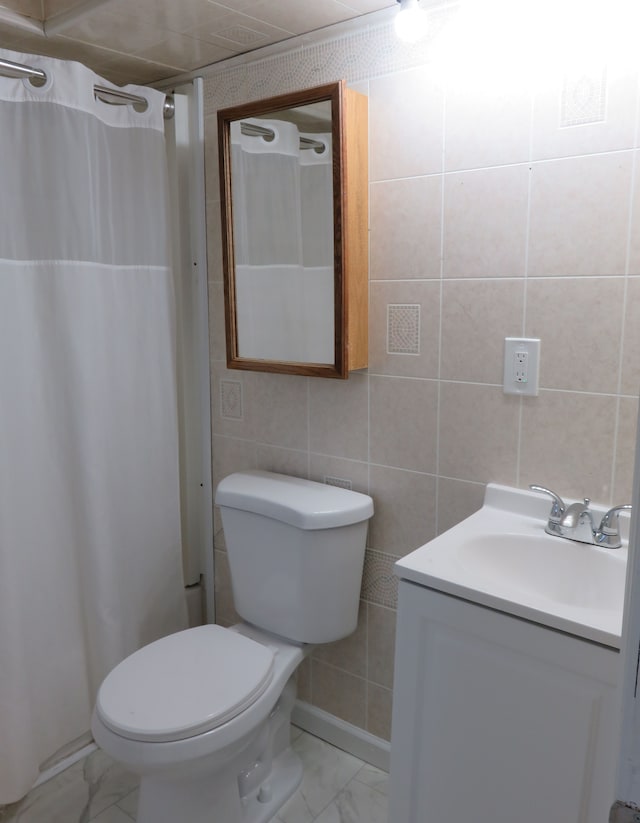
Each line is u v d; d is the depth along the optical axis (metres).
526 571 1.43
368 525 1.84
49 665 1.88
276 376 1.98
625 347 1.37
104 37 1.78
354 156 1.61
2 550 1.72
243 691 1.51
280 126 1.71
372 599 1.87
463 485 1.65
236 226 1.87
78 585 1.95
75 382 1.84
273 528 1.77
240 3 1.54
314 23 1.67
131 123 1.92
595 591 1.36
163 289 2.04
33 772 1.83
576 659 1.09
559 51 1.35
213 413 2.19
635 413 1.37
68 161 1.75
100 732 1.43
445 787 1.30
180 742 1.39
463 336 1.58
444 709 1.28
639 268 1.33
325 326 1.70
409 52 1.56
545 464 1.51
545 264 1.44
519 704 1.17
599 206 1.35
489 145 1.47
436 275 1.60
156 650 1.67
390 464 1.77
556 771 1.15
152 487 2.10
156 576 2.14
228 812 1.61
